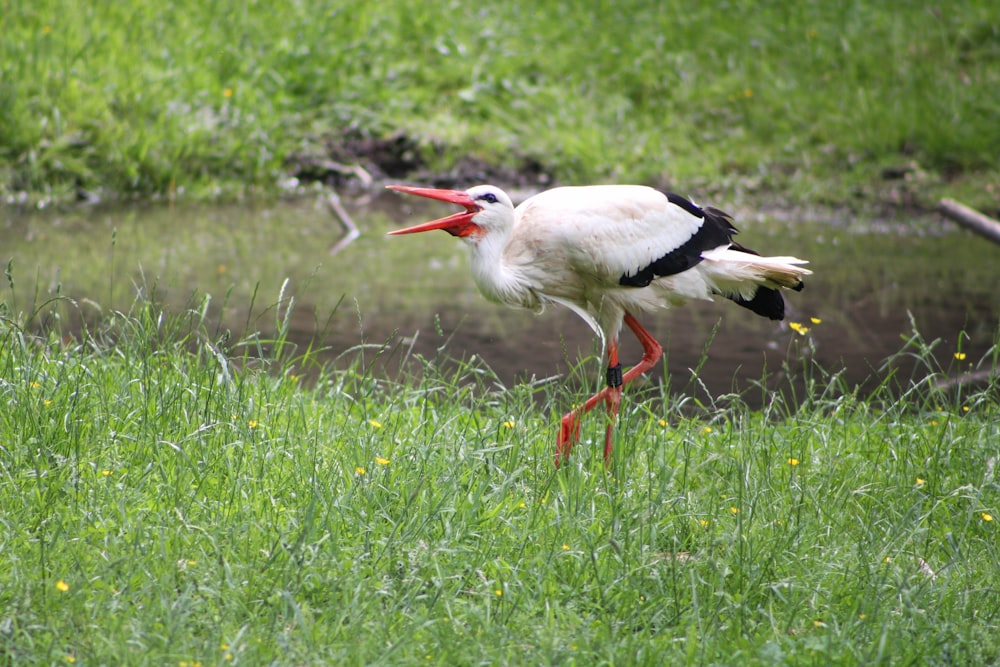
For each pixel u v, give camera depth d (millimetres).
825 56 25250
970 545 8016
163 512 7207
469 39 25562
